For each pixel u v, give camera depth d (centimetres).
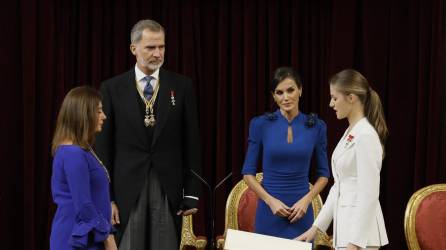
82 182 554
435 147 892
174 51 905
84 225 550
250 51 905
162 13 904
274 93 659
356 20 906
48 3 886
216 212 914
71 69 902
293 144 653
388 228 905
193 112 665
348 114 563
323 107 909
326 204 590
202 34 912
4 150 886
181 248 784
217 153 912
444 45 891
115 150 653
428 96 896
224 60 908
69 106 570
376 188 538
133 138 642
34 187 891
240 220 761
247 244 496
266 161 664
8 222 891
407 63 898
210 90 914
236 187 775
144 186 639
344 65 896
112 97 651
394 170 904
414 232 676
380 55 898
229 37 913
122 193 638
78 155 557
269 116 669
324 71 911
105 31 902
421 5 889
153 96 650
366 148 538
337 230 559
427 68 895
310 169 907
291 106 651
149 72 650
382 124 554
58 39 895
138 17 905
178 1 905
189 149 660
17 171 896
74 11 898
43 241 900
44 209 899
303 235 596
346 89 553
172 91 653
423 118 897
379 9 895
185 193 656
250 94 907
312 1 908
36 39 888
